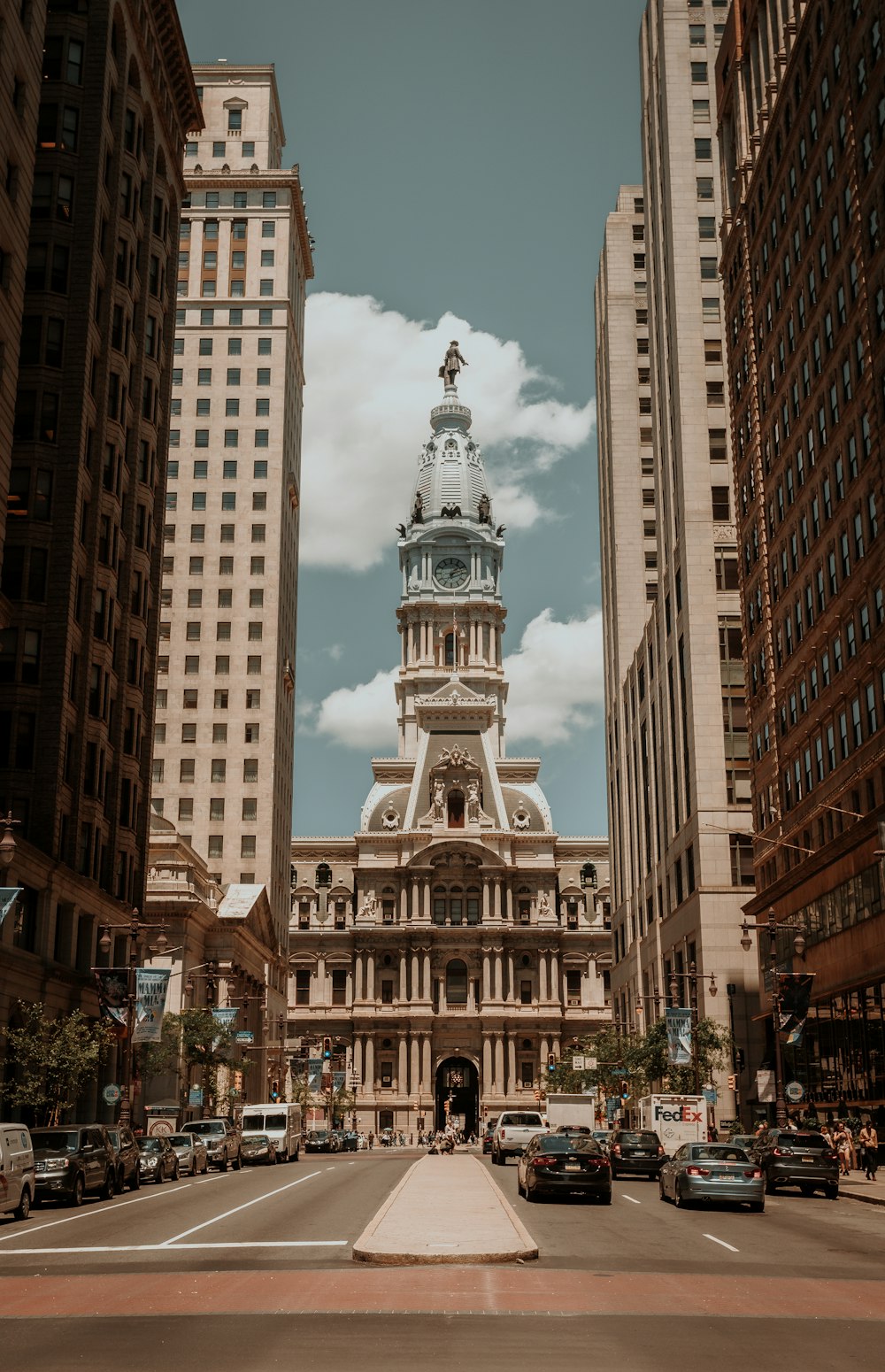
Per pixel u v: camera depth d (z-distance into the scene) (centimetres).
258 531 15400
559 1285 2342
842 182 6794
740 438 9444
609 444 15538
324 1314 2020
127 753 8944
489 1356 1677
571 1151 4388
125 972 6278
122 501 8838
